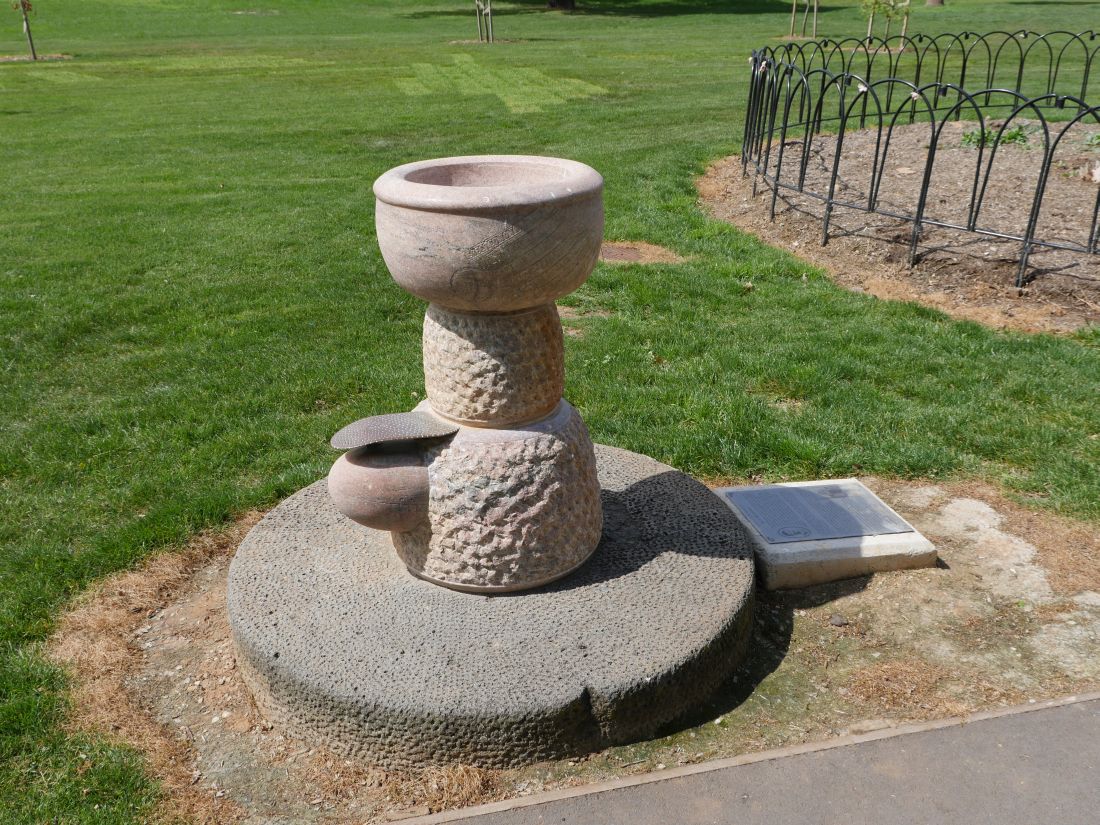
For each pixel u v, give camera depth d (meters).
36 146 15.69
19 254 9.26
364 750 3.05
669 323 6.94
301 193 11.80
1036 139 11.02
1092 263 7.23
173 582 4.06
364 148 14.78
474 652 3.17
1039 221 8.16
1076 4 37.91
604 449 4.71
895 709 3.25
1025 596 3.83
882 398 5.53
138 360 6.48
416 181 3.39
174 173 13.39
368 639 3.25
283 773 3.06
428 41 31.41
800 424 5.21
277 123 17.27
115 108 19.50
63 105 19.95
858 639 3.63
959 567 4.04
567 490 3.43
